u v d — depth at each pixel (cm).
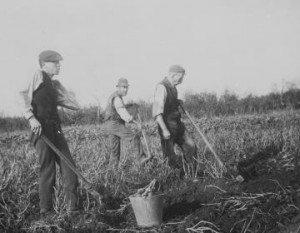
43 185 546
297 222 493
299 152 738
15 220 525
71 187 554
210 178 656
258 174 671
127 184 666
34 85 535
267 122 1300
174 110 684
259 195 560
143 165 737
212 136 946
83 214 543
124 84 774
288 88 1861
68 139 1177
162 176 686
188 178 671
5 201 571
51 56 561
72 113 1542
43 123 545
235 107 1791
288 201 543
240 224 504
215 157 695
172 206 570
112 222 538
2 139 1326
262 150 798
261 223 502
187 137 695
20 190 593
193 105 1809
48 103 548
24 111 527
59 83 577
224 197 572
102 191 619
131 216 549
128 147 880
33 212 554
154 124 1367
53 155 554
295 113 1388
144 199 500
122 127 766
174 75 680
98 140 963
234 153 786
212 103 1794
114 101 764
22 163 694
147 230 498
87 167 700
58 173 638
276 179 604
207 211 535
